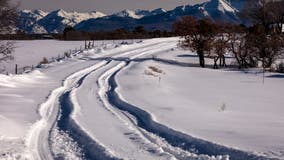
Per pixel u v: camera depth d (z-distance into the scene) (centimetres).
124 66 3784
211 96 2317
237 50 4538
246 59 4525
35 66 3894
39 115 1548
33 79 2653
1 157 977
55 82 2606
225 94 2438
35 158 1023
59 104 1864
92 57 4459
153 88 2436
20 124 1355
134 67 3606
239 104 2030
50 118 1552
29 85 2408
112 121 1480
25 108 1678
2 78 2388
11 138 1177
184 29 4450
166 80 3048
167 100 2008
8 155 995
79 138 1224
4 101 1811
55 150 1098
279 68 4097
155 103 1877
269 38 4322
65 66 3575
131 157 1009
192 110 1706
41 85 2441
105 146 1105
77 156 1041
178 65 4275
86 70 3350
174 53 5366
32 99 1917
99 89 2338
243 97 2333
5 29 2908
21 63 4325
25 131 1273
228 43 4469
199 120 1463
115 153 1045
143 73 3203
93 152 1069
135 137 1227
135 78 2864
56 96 2094
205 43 4319
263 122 1445
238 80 3278
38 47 5931
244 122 1438
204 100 2122
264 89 2764
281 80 3309
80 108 1745
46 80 2684
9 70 3684
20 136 1210
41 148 1120
